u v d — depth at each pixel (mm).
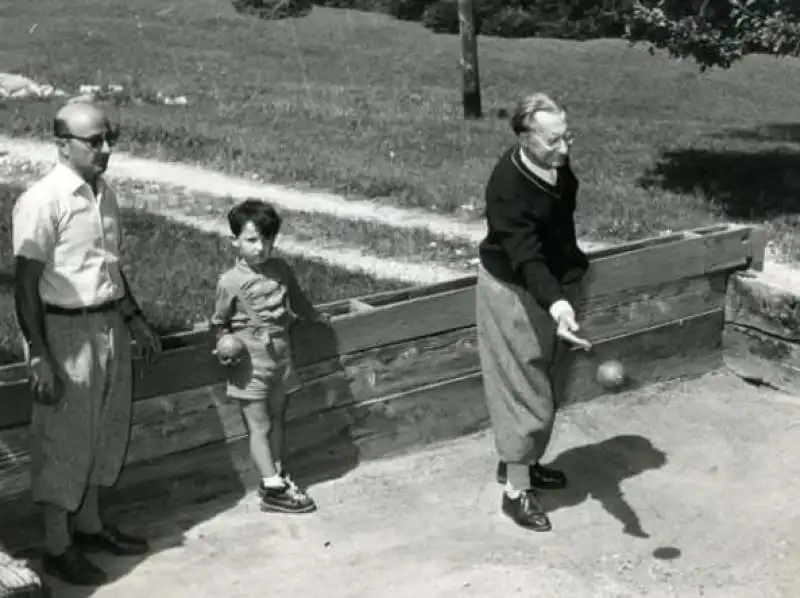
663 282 7473
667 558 5422
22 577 4402
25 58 28375
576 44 37125
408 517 5805
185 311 8664
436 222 14148
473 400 6750
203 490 5863
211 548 5441
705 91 31578
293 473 6191
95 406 5043
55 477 5020
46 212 4824
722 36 16500
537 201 5398
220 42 33062
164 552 5402
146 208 14070
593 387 7340
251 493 5992
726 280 7773
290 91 26531
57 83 25172
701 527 5738
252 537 5547
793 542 5559
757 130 25281
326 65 31328
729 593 5102
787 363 7527
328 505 5918
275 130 21047
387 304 6543
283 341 5648
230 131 20391
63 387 4965
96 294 4977
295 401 6125
